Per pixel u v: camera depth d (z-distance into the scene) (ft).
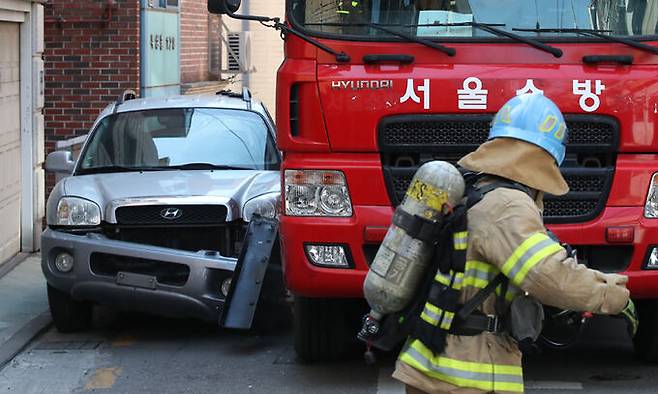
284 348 25.43
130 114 29.99
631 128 20.21
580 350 24.71
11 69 37.06
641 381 21.86
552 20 20.48
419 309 12.37
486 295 12.03
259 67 69.15
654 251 20.30
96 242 25.02
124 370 23.62
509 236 11.71
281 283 25.40
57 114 46.01
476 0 20.62
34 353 25.30
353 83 20.36
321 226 20.47
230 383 22.31
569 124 20.27
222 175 27.09
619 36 20.40
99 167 28.48
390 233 12.47
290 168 20.81
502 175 12.16
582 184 20.35
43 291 32.04
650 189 20.34
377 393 21.33
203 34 58.18
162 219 25.16
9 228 36.96
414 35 20.54
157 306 25.00
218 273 24.64
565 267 11.51
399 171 20.36
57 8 45.55
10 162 37.01
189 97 31.48
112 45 45.65
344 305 23.70
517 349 12.30
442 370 12.12
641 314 22.81
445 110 20.25
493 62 20.39
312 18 20.68
